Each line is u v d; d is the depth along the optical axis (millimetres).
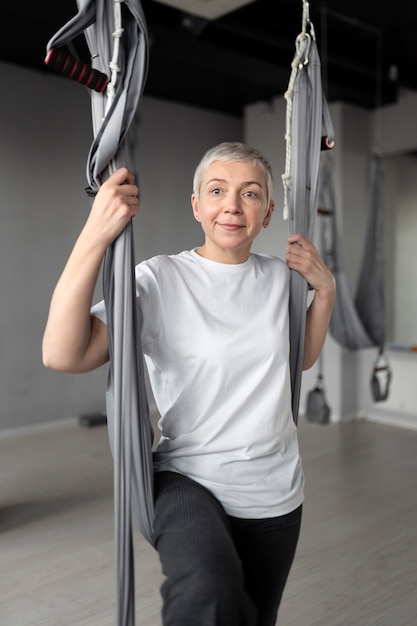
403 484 3434
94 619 2068
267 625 1273
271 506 1187
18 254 4488
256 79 4188
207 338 1146
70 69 1047
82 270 1006
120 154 1107
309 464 3809
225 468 1168
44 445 4215
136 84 1100
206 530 1024
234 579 985
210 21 3307
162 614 995
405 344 4793
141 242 5242
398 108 4812
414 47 4195
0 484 3443
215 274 1210
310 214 1436
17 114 4418
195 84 4879
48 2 3010
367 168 5004
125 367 1080
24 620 2062
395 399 4812
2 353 4441
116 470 1080
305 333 1428
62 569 2434
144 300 1157
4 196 4395
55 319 1018
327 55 4035
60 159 4676
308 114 1421
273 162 5188
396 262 4844
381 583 2326
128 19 1113
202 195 1208
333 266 4180
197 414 1167
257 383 1163
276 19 3623
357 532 2793
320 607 2156
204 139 5645
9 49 4094
